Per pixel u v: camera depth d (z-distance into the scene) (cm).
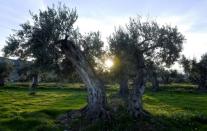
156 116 3175
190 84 12344
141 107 3103
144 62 3169
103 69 3391
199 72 10688
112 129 2692
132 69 3203
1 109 4197
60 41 2988
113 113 3006
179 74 11069
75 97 6869
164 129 2775
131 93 3180
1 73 11069
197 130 2897
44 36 2850
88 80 3055
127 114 2988
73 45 3030
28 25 2905
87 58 3278
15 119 3052
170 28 3153
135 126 2742
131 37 3159
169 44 3117
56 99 6291
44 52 2830
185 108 4719
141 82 3147
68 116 3117
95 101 3036
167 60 3164
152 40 3145
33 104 5131
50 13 2909
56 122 3023
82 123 2866
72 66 3344
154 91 9738
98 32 3347
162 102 5812
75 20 3016
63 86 11256
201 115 3450
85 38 3309
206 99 6825
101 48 3331
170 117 3234
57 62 3133
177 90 10100
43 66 3003
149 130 2694
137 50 3142
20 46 2922
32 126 2870
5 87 10400
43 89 10162
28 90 9512
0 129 2739
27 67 3097
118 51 3164
